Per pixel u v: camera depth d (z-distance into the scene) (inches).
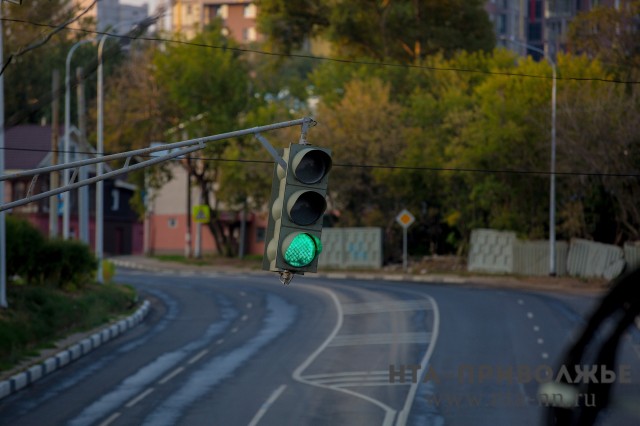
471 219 6983.3
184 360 3002.0
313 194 1121.4
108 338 3565.5
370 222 7554.1
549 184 6461.6
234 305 4817.9
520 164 6323.8
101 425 1982.0
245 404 2207.2
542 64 6402.6
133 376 2684.5
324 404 2192.4
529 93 6289.4
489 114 6348.4
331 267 7568.9
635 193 5561.0
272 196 1196.5
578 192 6195.9
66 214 5585.6
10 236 4020.7
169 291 5634.8
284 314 4350.4
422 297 4852.4
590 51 6909.5
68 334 3440.0
